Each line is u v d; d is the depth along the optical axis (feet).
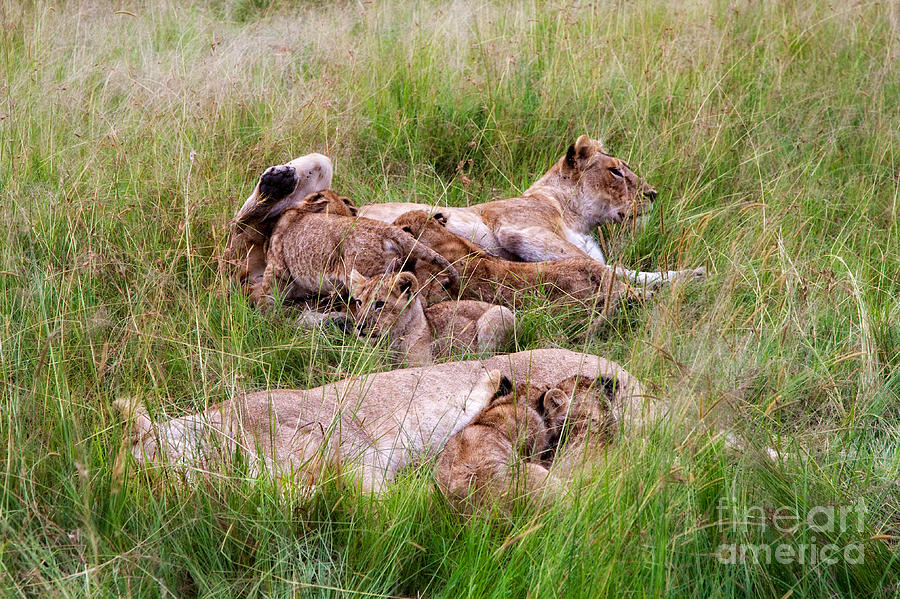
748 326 34.76
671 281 41.88
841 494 27.58
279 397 31.63
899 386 35.81
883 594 24.61
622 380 33.60
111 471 26.32
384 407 32.40
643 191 50.47
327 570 25.34
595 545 24.21
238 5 79.25
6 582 23.08
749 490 26.32
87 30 65.57
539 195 50.57
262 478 27.09
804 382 34.14
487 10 68.90
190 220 42.63
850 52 66.28
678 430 25.98
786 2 69.51
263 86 59.52
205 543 25.63
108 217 42.39
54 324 33.76
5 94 52.24
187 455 28.45
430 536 27.27
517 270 42.93
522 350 39.34
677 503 24.47
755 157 52.90
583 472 27.53
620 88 60.90
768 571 24.77
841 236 47.24
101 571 23.84
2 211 40.73
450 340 39.01
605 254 50.55
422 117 58.23
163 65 60.23
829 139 56.59
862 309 36.81
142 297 35.78
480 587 24.41
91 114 51.78
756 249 41.42
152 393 31.14
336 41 66.39
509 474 28.84
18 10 64.49
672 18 68.95
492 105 59.21
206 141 50.60
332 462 28.48
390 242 41.65
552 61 62.64
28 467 26.45
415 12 71.10
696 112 56.95
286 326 39.88
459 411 32.76
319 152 53.62
